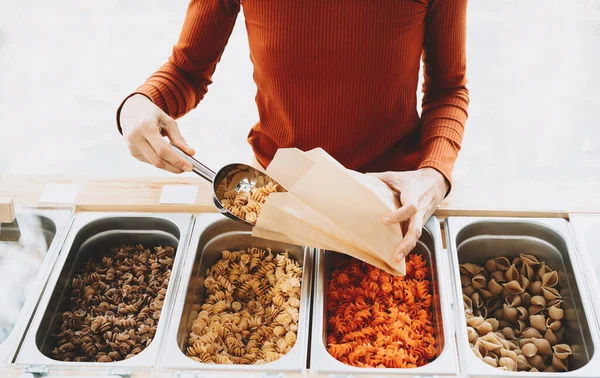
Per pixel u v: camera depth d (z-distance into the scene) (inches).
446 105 62.6
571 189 63.6
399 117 63.1
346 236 51.9
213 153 121.8
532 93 129.3
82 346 57.0
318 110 61.1
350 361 51.2
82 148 125.0
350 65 56.9
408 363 51.4
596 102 126.6
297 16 54.6
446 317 52.1
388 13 53.7
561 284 59.0
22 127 129.6
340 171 53.7
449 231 59.7
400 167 66.8
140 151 56.5
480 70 135.3
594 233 58.8
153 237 65.3
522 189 64.1
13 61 145.6
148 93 61.2
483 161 116.4
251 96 135.0
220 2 60.7
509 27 145.8
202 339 54.9
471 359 49.2
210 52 64.7
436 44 59.9
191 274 58.3
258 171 57.3
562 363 53.6
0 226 63.4
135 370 50.2
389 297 57.2
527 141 119.6
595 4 149.9
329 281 59.0
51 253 60.4
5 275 59.3
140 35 151.1
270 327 57.6
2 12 158.6
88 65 143.6
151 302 60.3
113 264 64.8
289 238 53.5
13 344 52.7
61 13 158.2
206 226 62.3
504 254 62.6
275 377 48.8
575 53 137.9
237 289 62.2
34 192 66.9
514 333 58.1
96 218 63.9
